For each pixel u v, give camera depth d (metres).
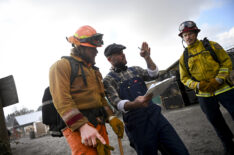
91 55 1.38
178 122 5.53
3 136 2.91
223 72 2.00
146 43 1.91
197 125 4.54
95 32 1.39
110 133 6.82
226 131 2.15
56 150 5.98
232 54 8.31
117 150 3.93
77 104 1.22
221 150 2.61
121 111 1.76
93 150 1.18
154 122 1.66
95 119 1.29
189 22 2.17
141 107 1.57
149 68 1.96
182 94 10.27
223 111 5.75
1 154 2.77
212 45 2.11
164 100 10.91
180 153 1.54
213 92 2.05
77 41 1.33
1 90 3.16
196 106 8.86
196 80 2.25
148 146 1.62
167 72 10.88
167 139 1.63
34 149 7.84
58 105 1.10
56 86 1.14
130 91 1.81
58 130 1.27
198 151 2.79
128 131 1.80
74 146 1.17
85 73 1.31
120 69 1.93
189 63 2.25
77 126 1.04
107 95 1.85
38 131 21.08
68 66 1.24
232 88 2.00
